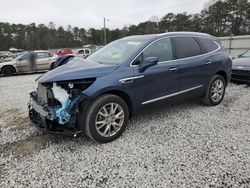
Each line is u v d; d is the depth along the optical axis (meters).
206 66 4.76
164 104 4.23
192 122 4.29
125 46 4.12
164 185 2.57
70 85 3.25
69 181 2.68
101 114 3.40
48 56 13.68
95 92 3.26
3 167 2.95
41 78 3.44
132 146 3.43
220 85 5.22
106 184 2.62
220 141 3.54
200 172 2.78
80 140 3.64
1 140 3.67
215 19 63.00
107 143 3.53
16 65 12.58
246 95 6.10
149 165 2.95
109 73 3.46
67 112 3.16
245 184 2.56
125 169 2.88
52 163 3.03
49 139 3.69
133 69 3.67
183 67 4.31
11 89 7.77
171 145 3.44
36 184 2.63
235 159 3.04
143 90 3.79
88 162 3.04
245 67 6.86
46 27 84.44
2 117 4.77
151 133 3.85
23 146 3.47
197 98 4.96
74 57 4.73
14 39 75.31
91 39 81.38
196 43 4.75
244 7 58.53
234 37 19.02
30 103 3.78
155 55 4.00
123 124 3.66
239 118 4.45
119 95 3.68
